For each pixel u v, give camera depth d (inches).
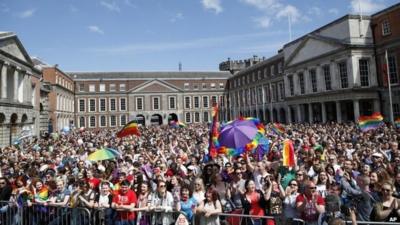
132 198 377.7
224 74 4163.4
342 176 414.0
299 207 316.2
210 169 426.6
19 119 1817.2
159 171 505.0
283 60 2635.3
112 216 377.4
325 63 2080.5
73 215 388.8
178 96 3838.6
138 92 3767.2
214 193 336.5
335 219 251.4
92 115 3649.1
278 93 2736.2
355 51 1882.4
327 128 1294.3
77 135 1974.7
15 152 915.4
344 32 1952.5
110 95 3727.9
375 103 1894.7
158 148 847.1
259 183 403.2
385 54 1770.4
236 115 3666.3
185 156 652.1
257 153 604.7
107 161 635.5
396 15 1775.3
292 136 978.1
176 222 335.6
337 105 1987.0
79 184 422.0
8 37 1651.1
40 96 2374.5
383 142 705.0
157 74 3996.1
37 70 2176.4
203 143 878.4
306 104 2342.5
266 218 321.1
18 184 460.4
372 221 281.9
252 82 3223.4
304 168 471.8
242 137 436.1
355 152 606.5
